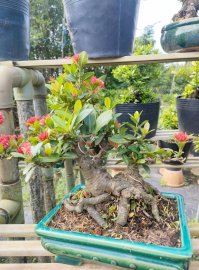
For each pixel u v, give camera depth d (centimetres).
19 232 62
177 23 73
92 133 47
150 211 50
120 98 125
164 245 42
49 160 44
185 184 226
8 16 76
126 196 49
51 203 106
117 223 48
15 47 80
